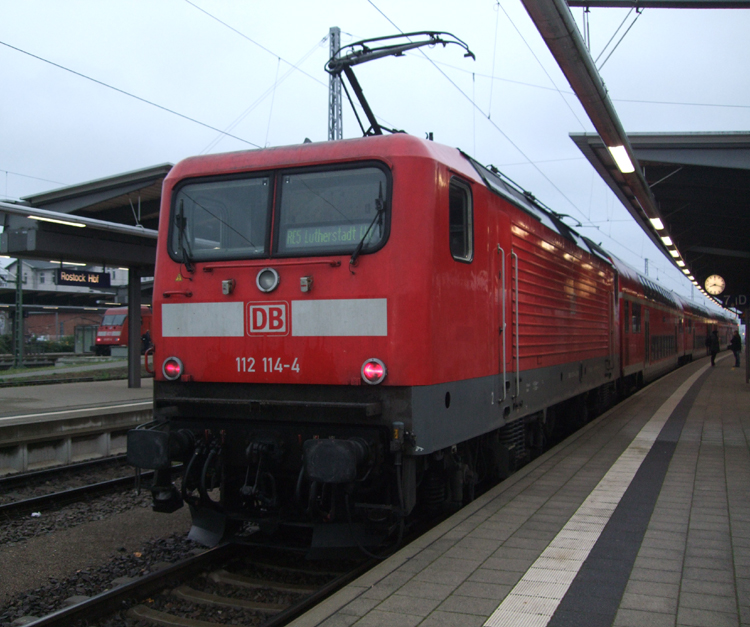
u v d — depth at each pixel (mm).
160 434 5508
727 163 13336
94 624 4602
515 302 7211
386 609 3820
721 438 10070
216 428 5699
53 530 7062
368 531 5320
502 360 6754
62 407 14008
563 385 9477
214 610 4824
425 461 5625
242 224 5754
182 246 5910
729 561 4602
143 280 36562
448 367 5480
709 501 6312
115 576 5602
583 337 10898
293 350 5391
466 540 5117
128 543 6551
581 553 4789
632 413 13258
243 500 6020
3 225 15625
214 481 5824
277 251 5559
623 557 4695
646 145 13656
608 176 14633
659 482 7141
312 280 5348
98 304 45031
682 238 24906
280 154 5719
